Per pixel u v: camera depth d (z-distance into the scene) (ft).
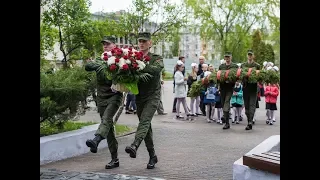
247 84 33.37
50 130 24.13
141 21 46.50
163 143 27.09
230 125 36.81
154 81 18.48
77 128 25.13
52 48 35.81
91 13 38.14
